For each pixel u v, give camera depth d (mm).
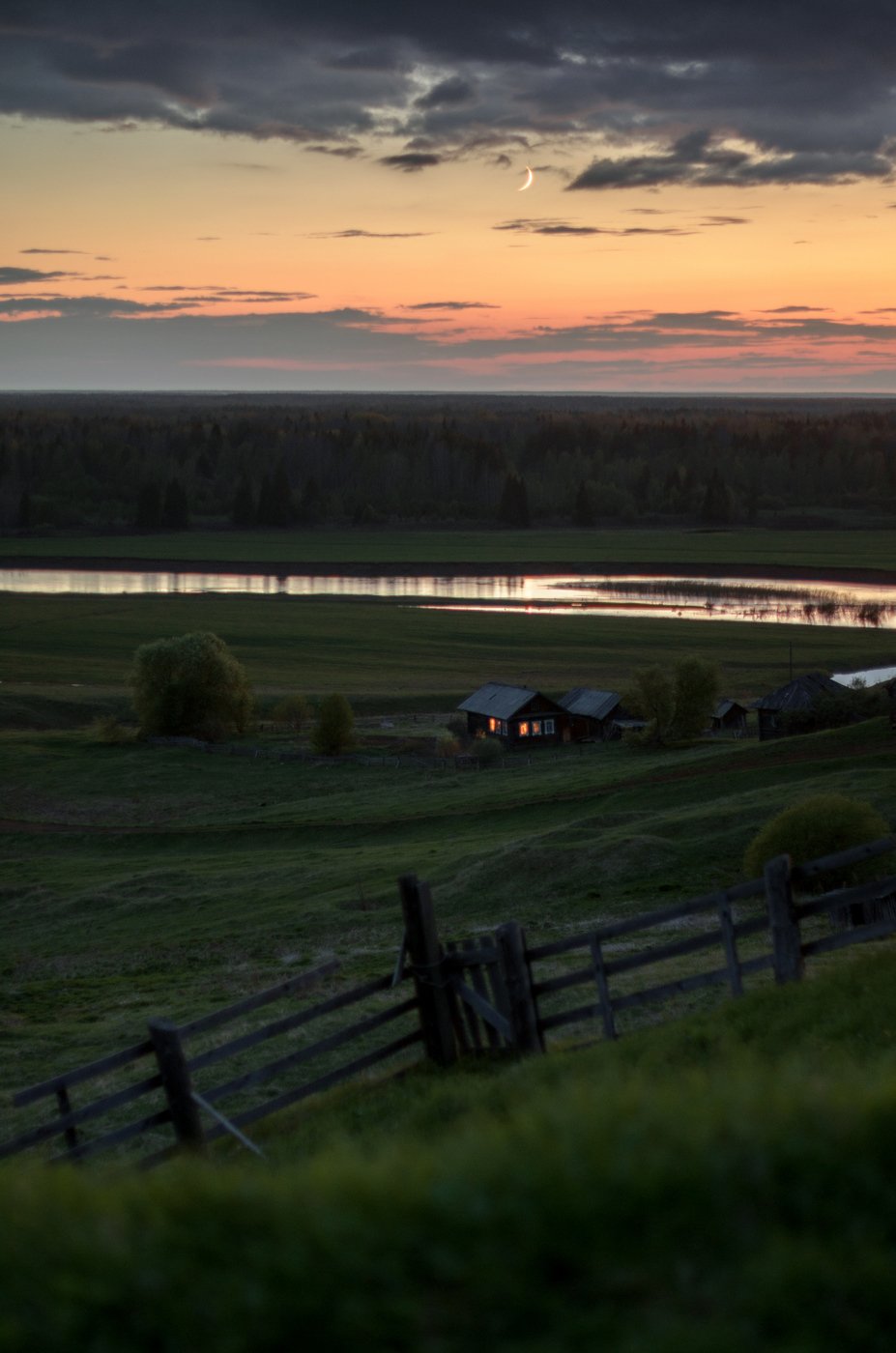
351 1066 14969
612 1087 8383
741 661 178875
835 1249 5738
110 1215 6434
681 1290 5555
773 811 61844
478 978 15812
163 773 115250
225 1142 15117
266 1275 5742
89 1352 5410
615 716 133875
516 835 73062
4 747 126875
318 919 55781
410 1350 5324
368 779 110188
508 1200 6109
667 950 14344
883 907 30406
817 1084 7598
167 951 53781
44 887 73688
